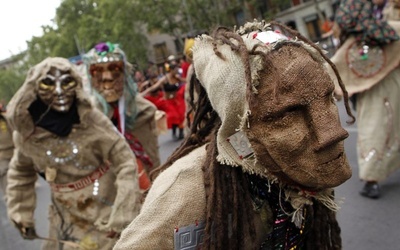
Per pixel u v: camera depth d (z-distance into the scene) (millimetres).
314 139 1256
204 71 1414
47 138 2934
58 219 3168
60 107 2852
